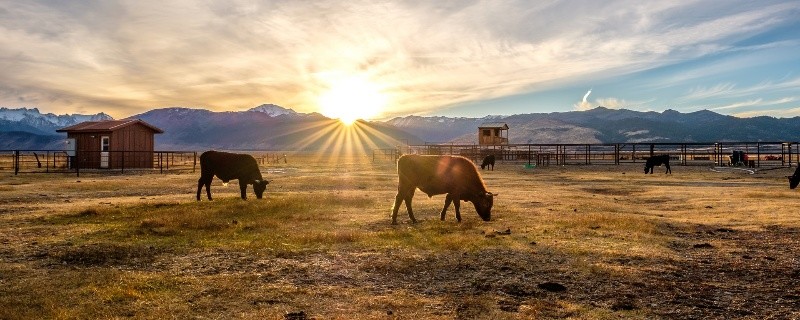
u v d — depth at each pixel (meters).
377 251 10.28
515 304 6.93
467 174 14.66
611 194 25.19
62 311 6.35
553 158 80.44
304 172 45.06
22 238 11.40
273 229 13.07
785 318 6.48
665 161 44.31
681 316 6.52
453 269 8.85
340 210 17.38
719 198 21.83
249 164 20.36
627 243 11.23
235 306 6.71
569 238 11.80
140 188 25.73
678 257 9.94
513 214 16.25
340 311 6.54
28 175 34.47
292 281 8.03
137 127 44.84
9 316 6.17
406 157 14.88
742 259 9.85
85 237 11.54
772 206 18.31
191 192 24.08
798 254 10.33
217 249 10.45
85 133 43.31
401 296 7.24
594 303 7.00
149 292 7.29
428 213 16.89
